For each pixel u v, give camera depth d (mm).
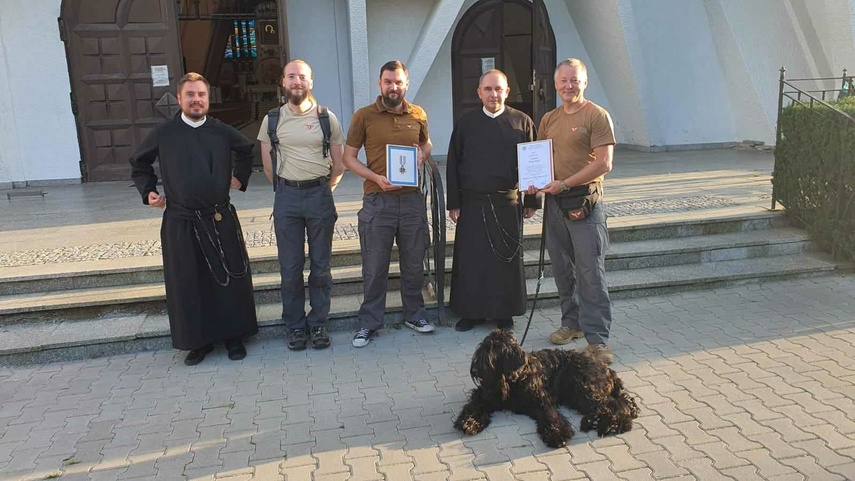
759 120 11031
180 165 4090
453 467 3012
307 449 3227
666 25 10961
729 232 6145
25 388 4055
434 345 4543
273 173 4363
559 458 3047
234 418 3576
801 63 10430
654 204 6762
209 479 3004
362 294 5270
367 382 3979
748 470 2881
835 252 5746
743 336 4422
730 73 11180
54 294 4914
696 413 3400
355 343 4531
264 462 3125
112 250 5621
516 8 11062
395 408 3623
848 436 3123
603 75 11633
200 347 4289
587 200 3994
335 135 4418
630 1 10148
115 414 3674
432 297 5121
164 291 4938
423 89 11055
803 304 4980
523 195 4633
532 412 3359
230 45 18875
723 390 3648
